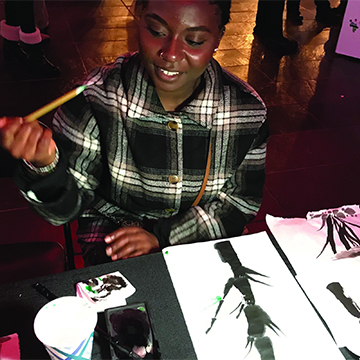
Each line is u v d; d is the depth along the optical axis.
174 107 1.11
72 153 1.08
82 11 4.45
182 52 0.92
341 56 4.03
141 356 0.72
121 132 1.07
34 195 0.91
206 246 0.96
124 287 0.84
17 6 3.17
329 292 0.88
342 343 0.78
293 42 4.12
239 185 1.19
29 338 0.74
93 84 1.08
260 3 4.16
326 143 2.79
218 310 0.82
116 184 1.13
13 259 1.15
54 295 0.81
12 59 3.38
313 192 2.40
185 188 1.14
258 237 1.00
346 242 1.01
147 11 0.90
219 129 1.10
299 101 3.24
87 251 1.18
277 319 0.81
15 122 0.79
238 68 3.67
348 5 3.86
